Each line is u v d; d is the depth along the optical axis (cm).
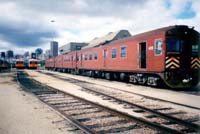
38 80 2222
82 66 2938
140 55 1602
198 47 1431
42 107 851
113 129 572
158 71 1392
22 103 937
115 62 1981
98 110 795
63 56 4106
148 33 1539
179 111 790
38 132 552
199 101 993
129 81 1822
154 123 602
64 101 991
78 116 717
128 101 996
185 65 1394
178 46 1373
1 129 580
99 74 2438
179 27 1371
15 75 3073
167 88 1497
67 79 2359
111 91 1345
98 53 2372
